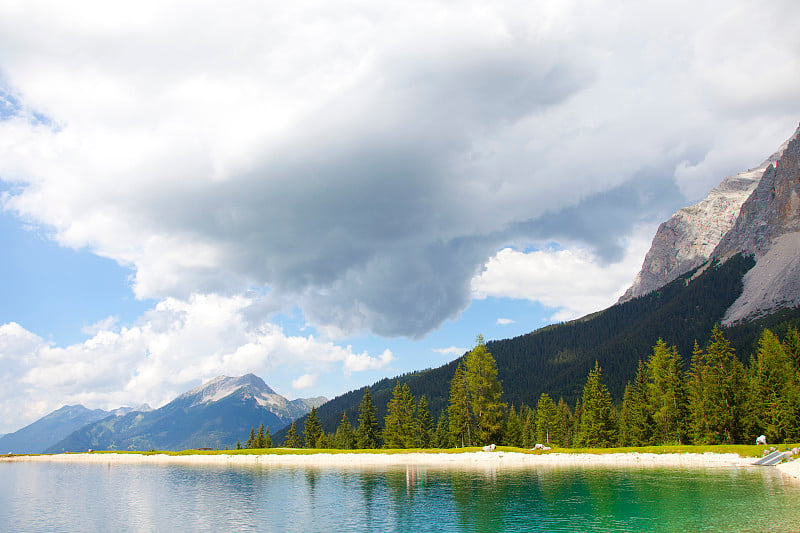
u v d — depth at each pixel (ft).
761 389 334.65
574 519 127.75
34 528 136.67
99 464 390.21
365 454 348.18
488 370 353.92
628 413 430.20
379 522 132.46
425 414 454.40
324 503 164.66
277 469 297.94
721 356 342.44
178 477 263.49
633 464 266.16
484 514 137.80
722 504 139.13
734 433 328.29
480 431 348.59
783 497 148.05
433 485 198.59
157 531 130.31
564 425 519.60
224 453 406.82
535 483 194.90
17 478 275.59
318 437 481.46
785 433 303.68
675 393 354.13
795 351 344.90
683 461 268.62
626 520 123.95
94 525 139.54
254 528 129.90
